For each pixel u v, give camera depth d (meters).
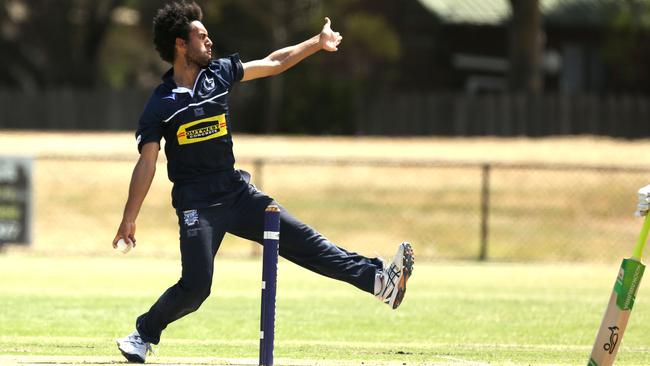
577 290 59.41
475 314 48.72
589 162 97.38
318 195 91.94
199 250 29.19
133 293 54.62
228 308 49.50
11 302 50.34
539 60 135.12
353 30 139.00
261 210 29.73
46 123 140.25
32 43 161.62
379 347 37.72
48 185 93.25
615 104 137.00
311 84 138.75
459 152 101.62
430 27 158.12
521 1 132.75
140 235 85.25
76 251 79.00
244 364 31.81
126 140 107.88
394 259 30.03
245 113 140.50
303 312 48.59
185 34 29.05
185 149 29.16
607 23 159.25
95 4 156.00
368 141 108.06
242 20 139.62
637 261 25.88
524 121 135.00
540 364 33.31
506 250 84.38
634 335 42.44
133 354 30.50
